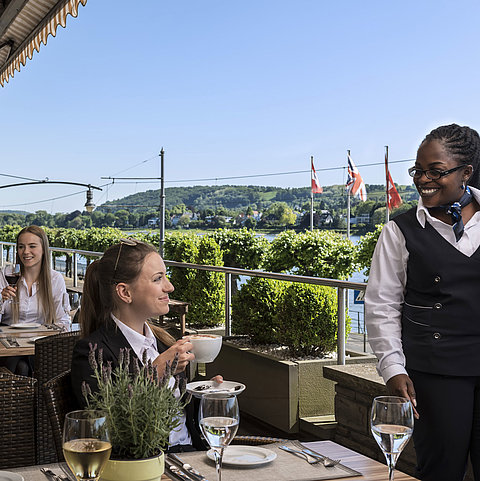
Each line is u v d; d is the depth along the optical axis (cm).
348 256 1177
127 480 122
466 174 200
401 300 208
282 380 369
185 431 194
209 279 501
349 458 154
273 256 1215
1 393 199
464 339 193
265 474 142
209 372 449
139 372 131
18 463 201
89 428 118
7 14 488
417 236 202
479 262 194
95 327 191
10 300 382
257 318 418
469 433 193
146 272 185
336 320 370
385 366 200
